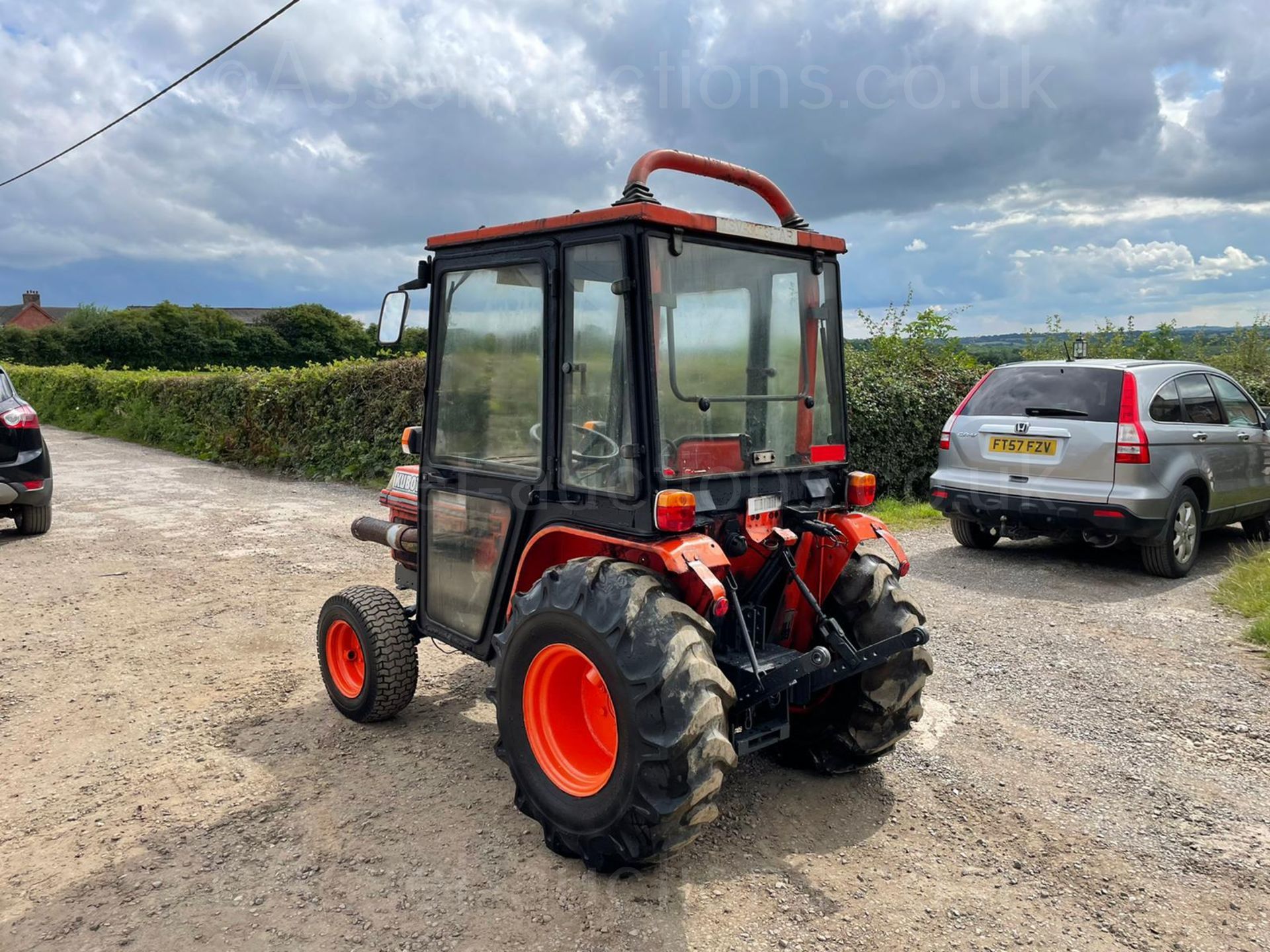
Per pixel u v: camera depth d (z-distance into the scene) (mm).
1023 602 6117
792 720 3615
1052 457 6723
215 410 14875
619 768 2660
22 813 3318
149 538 8266
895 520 9055
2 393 7980
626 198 3047
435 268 3736
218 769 3666
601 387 3006
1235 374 12102
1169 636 5387
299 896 2791
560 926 2635
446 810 3322
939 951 2551
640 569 2842
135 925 2654
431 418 3834
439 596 3896
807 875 2914
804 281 3453
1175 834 3207
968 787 3533
